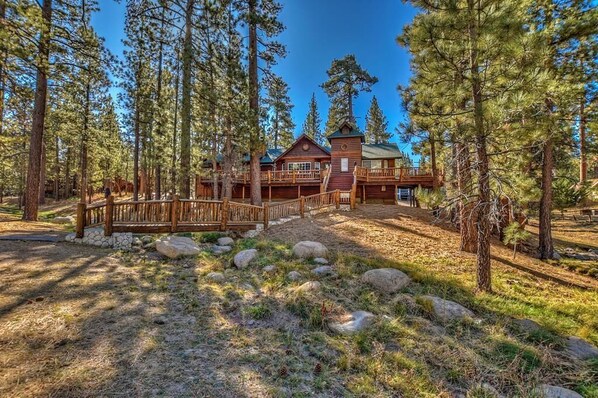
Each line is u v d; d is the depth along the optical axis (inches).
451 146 287.1
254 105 568.4
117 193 1549.0
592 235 629.3
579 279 294.5
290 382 115.3
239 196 991.0
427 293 209.9
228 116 514.3
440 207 247.1
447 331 162.6
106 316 156.6
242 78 497.7
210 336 146.6
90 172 1026.1
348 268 245.8
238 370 120.5
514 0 193.0
